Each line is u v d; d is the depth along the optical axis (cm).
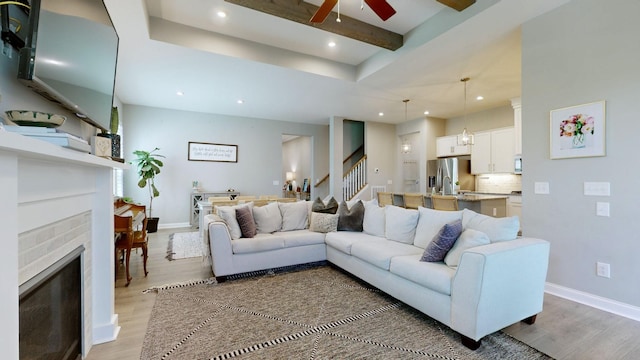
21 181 113
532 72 287
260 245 328
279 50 395
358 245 300
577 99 257
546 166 279
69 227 162
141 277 323
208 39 350
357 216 376
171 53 353
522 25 294
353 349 187
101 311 198
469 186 654
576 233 260
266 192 748
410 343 194
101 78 195
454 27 300
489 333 188
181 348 188
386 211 344
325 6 236
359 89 498
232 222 334
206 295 274
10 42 119
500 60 379
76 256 167
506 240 218
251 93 523
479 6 273
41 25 126
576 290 261
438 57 370
